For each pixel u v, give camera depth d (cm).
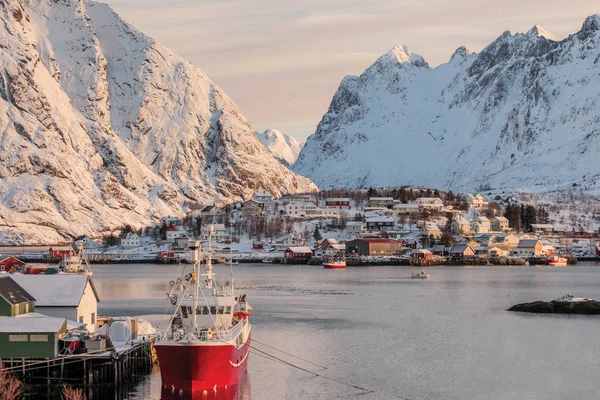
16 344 10650
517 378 11581
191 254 10606
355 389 10906
